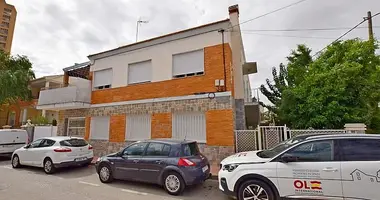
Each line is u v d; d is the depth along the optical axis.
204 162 6.20
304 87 9.91
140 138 10.95
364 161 3.98
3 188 6.18
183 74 10.26
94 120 12.76
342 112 8.59
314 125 9.01
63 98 12.77
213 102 9.28
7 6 67.00
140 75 11.53
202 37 9.98
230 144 8.74
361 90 8.84
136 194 5.61
